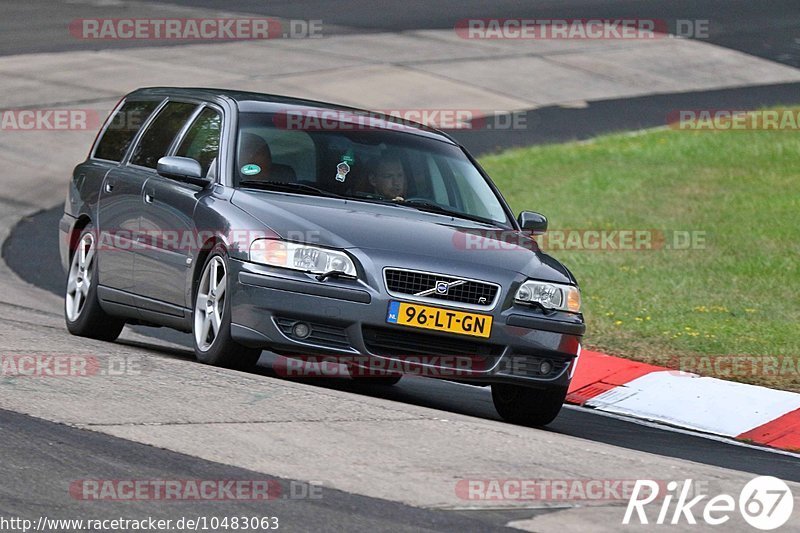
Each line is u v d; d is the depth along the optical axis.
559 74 96.06
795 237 54.66
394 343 26.78
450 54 99.75
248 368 28.03
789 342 39.59
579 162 71.06
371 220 28.05
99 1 118.75
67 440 20.86
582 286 47.22
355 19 114.06
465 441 22.78
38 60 91.38
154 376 25.75
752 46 109.00
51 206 62.69
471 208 30.92
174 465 19.97
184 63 92.44
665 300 45.09
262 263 26.78
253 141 30.11
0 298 42.22
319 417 23.45
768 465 27.42
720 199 61.91
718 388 34.59
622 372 36.16
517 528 18.06
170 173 29.38
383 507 18.62
